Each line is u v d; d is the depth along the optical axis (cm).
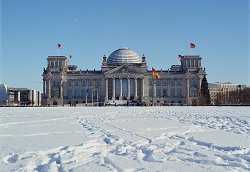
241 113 7212
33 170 1678
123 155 2036
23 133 3073
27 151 2116
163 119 5172
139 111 8862
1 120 4838
